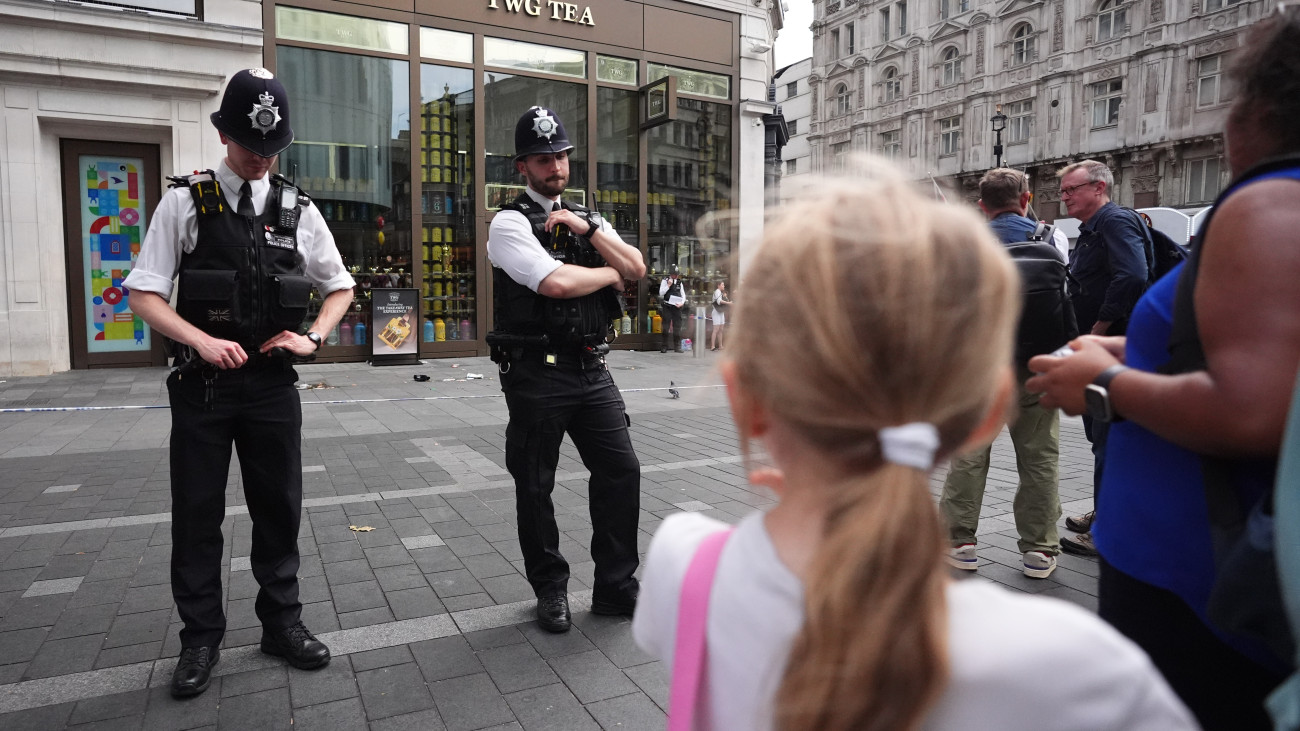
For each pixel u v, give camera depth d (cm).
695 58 1485
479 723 241
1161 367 119
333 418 768
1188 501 117
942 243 65
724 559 80
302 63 1159
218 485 268
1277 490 83
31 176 1012
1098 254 389
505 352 307
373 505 472
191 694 255
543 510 308
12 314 1013
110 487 506
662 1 1442
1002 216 373
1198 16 3241
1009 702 61
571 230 306
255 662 280
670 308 1447
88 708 249
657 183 1482
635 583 319
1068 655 61
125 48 1029
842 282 64
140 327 1111
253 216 267
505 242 300
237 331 264
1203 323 106
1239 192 104
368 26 1202
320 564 374
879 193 70
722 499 492
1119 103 3544
